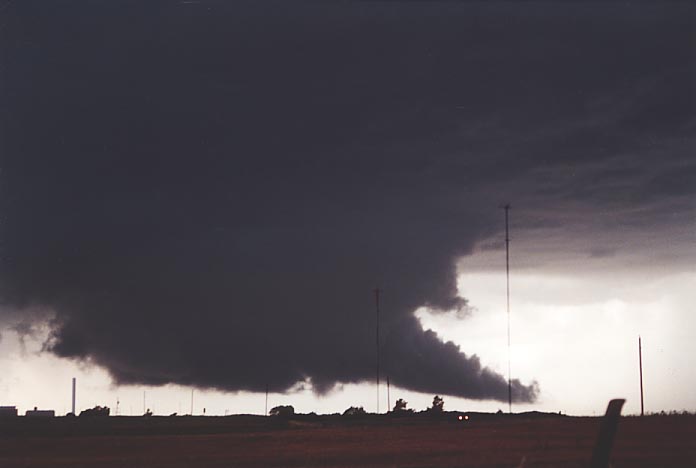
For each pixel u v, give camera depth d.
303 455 47.44
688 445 41.78
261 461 44.44
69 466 44.22
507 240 81.81
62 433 79.19
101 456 50.81
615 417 13.26
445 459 41.72
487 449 46.84
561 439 52.97
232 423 95.25
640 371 69.81
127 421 101.25
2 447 59.44
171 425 92.06
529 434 57.53
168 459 47.47
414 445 52.09
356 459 43.91
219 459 46.53
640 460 35.53
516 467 35.53
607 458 13.19
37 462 46.84
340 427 83.62
